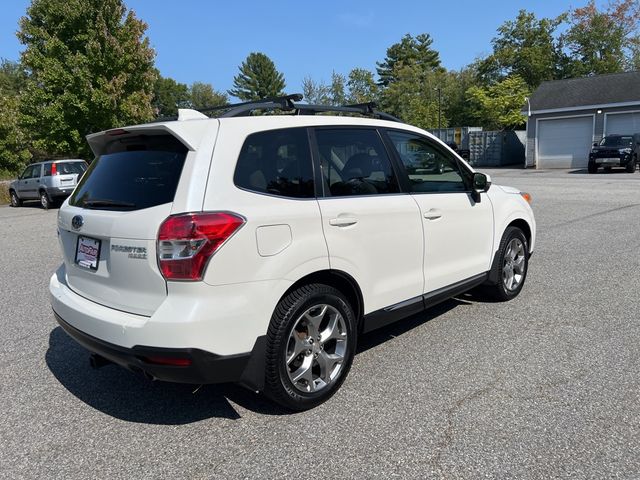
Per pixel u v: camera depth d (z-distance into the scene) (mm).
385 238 3637
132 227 2838
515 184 18969
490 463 2652
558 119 28828
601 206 11984
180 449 2883
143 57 21922
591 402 3205
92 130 22391
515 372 3650
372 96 59125
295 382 3152
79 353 4324
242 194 2893
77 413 3322
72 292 3432
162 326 2666
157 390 3627
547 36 43500
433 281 4133
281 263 2965
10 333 4816
